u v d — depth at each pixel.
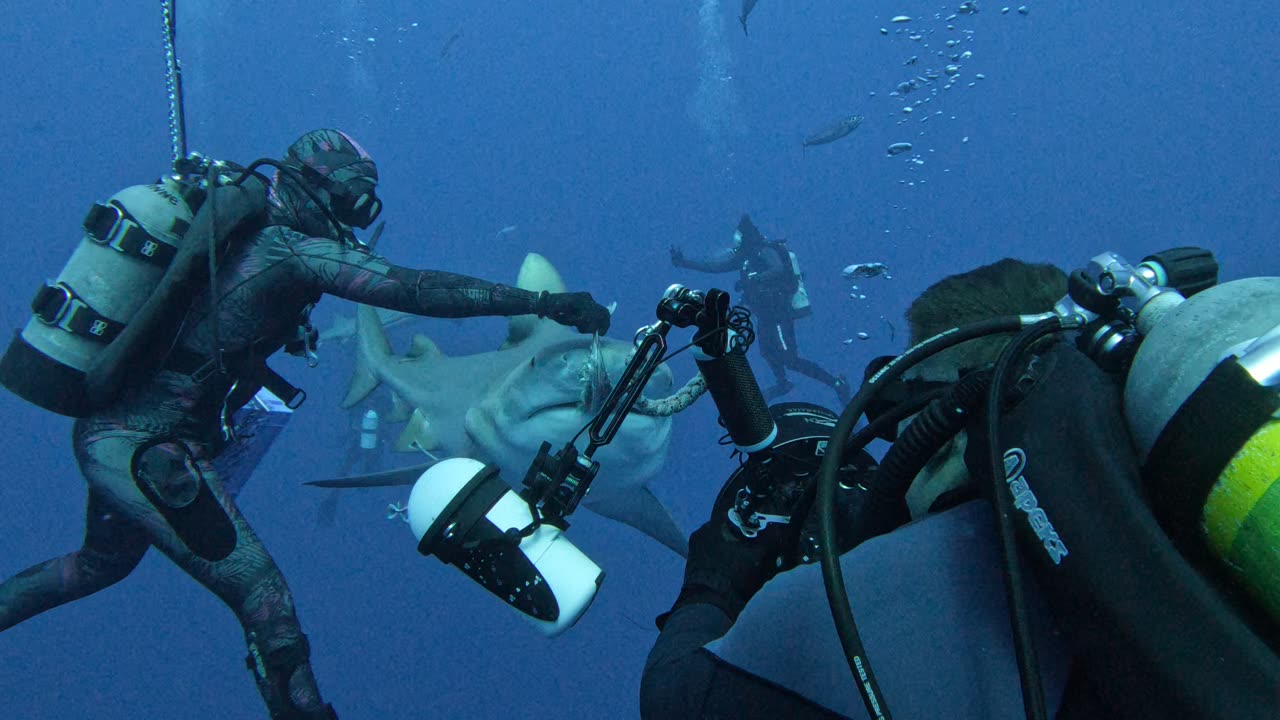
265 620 2.46
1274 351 0.51
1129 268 0.70
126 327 2.37
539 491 1.32
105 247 2.38
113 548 3.12
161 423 2.57
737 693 0.75
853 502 1.09
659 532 5.48
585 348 3.85
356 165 2.72
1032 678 0.56
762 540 1.06
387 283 2.48
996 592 0.69
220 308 2.52
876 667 0.68
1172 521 0.56
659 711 0.83
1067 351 0.70
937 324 0.97
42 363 2.38
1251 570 0.50
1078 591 0.56
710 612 0.99
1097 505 0.56
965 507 0.76
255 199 2.53
